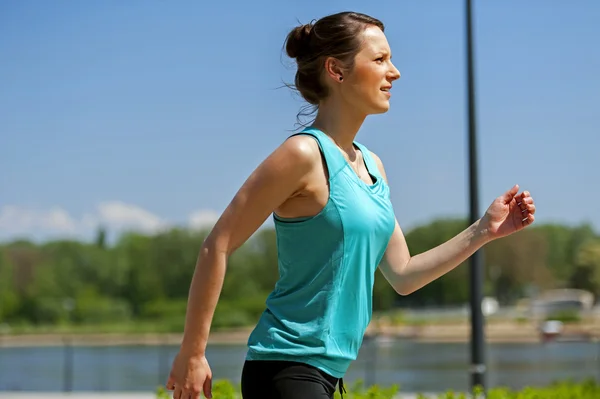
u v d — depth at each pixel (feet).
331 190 14.57
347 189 14.66
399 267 16.65
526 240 524.11
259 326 14.84
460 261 16.38
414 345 280.31
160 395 32.17
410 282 16.49
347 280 14.71
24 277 482.69
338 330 14.71
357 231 14.64
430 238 501.56
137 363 193.47
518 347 246.47
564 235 569.23
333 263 14.57
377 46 15.34
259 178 14.34
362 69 15.20
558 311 443.73
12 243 520.83
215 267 14.19
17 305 474.49
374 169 15.80
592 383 56.59
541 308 447.83
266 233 492.13
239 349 234.17
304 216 14.61
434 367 156.56
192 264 504.02
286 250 14.84
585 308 448.65
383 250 15.64
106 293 497.87
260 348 14.53
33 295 479.00
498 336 309.01
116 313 467.93
